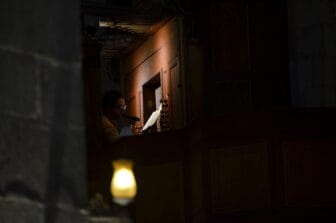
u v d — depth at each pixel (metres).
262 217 14.85
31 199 7.03
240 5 18.56
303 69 18.33
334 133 15.12
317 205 14.95
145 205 15.14
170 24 19.45
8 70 7.08
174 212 15.25
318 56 18.17
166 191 15.27
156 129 19.92
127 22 19.88
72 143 7.18
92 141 15.70
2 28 7.09
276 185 14.91
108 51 22.58
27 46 7.16
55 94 7.18
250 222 14.83
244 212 14.85
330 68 18.06
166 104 19.73
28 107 7.11
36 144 7.09
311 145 15.04
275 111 15.02
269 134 14.99
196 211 15.10
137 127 21.39
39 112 7.13
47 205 7.05
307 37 18.30
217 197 14.84
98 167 15.20
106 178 15.09
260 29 18.58
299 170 14.98
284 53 18.59
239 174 14.91
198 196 15.02
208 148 14.92
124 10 19.39
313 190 14.97
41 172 7.07
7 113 7.04
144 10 19.55
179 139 15.41
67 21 7.27
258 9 18.61
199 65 18.59
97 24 21.84
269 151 14.96
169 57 19.55
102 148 15.27
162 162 15.30
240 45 18.47
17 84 7.09
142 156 15.25
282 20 18.69
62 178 7.12
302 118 15.06
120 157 15.16
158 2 19.48
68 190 7.12
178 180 15.31
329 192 15.00
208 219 14.75
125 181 8.25
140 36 21.05
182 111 18.78
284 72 18.53
